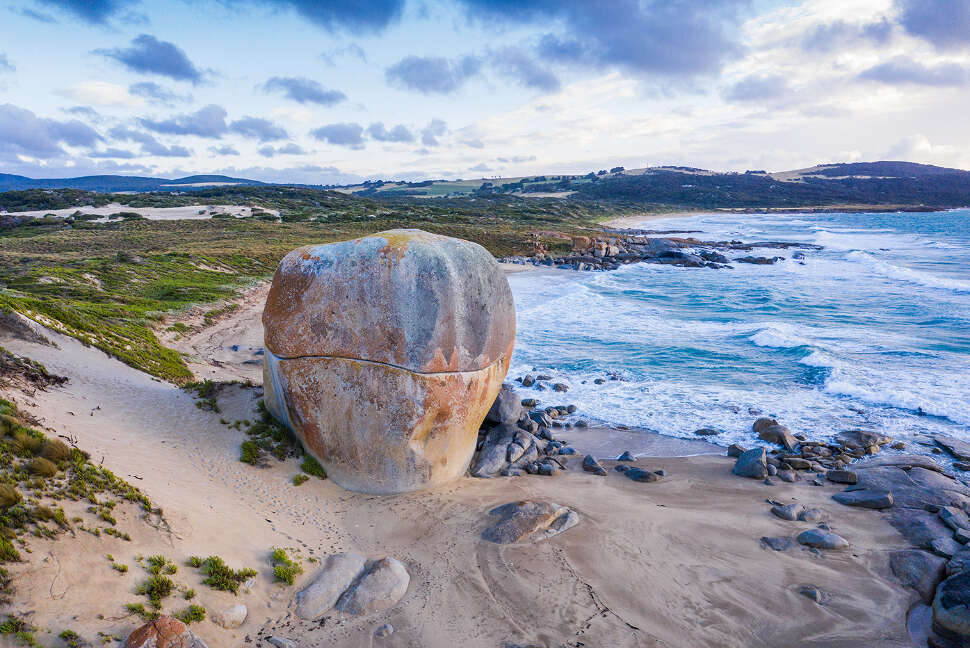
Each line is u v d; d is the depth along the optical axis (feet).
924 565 30.32
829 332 91.30
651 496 40.34
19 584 20.44
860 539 33.94
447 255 38.75
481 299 39.70
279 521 32.45
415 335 37.29
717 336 91.30
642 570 30.04
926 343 82.74
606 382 69.62
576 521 34.40
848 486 41.65
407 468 38.45
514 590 27.91
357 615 25.63
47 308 58.80
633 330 97.04
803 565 31.01
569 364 77.56
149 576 23.59
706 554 31.89
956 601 26.17
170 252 153.89
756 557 31.73
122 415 40.86
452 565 29.84
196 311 99.19
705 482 43.04
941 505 37.86
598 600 27.45
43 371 42.37
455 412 39.29
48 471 27.02
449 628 25.20
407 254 38.14
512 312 42.93
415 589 27.73
